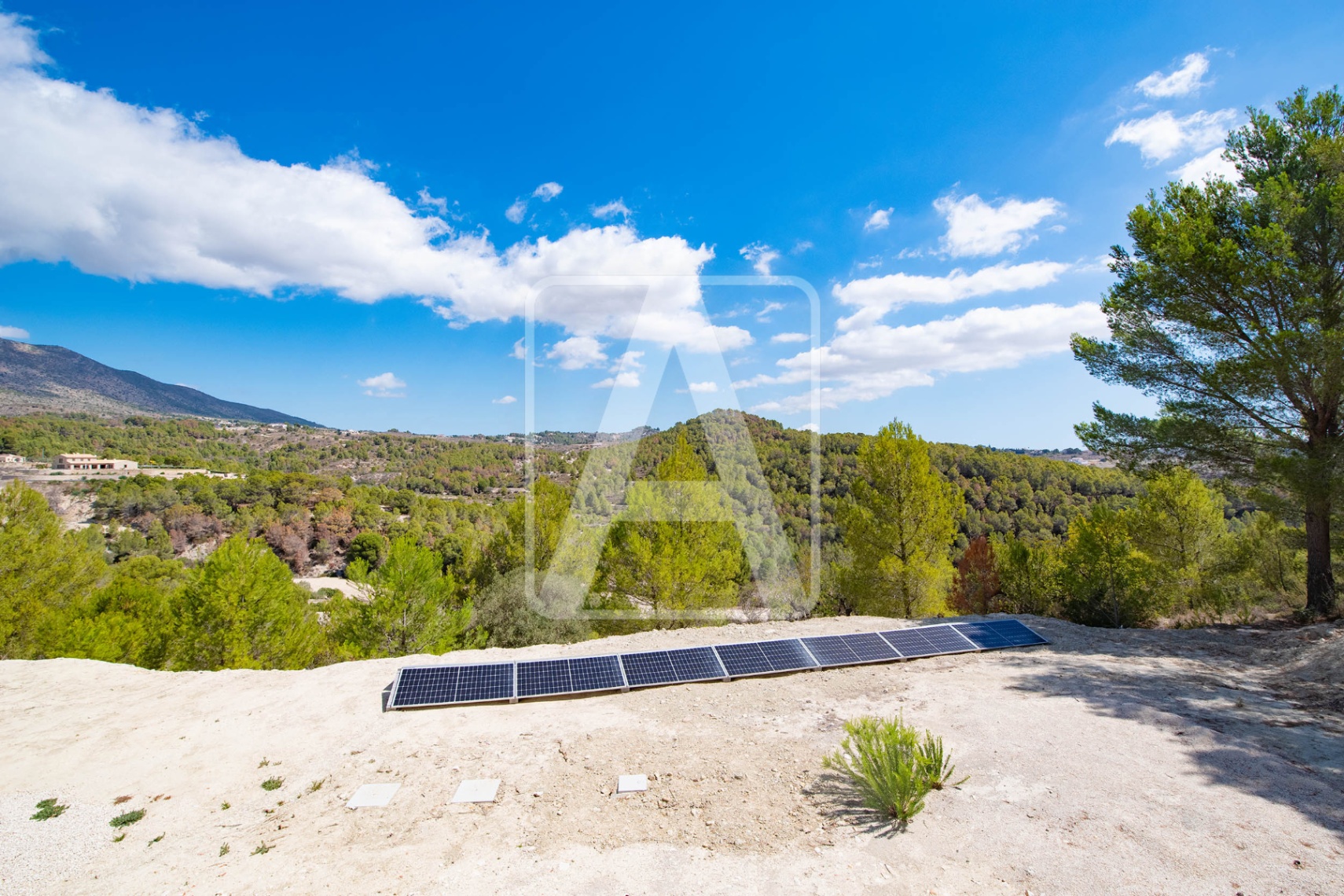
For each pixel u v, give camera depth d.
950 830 3.48
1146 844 3.24
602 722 5.22
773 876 3.11
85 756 4.68
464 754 4.64
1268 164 10.11
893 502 13.45
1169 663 6.67
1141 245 10.51
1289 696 5.55
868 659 6.70
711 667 6.35
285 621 12.44
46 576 14.62
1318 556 9.28
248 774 4.38
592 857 3.31
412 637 11.77
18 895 3.05
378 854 3.36
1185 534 13.30
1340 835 3.26
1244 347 9.61
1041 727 4.84
